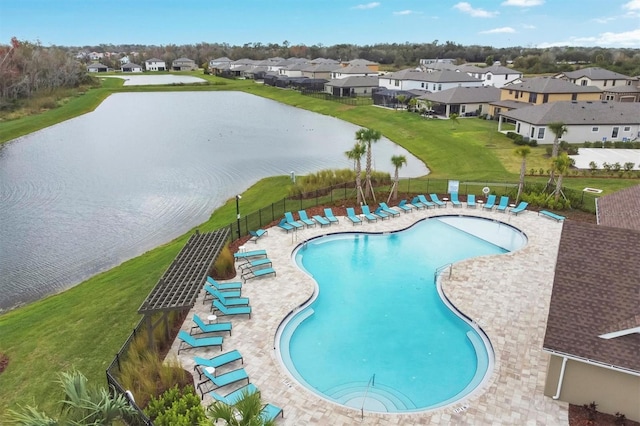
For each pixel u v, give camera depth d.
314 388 15.99
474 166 46.50
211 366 15.36
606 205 24.28
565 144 49.41
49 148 59.59
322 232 28.84
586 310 14.37
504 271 23.36
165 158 54.00
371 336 19.06
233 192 41.41
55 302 22.97
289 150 58.22
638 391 13.47
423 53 197.25
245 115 87.06
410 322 20.05
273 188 40.09
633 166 41.09
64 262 28.42
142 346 16.80
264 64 161.50
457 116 68.75
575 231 16.44
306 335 19.12
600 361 13.22
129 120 81.19
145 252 29.38
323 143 62.50
